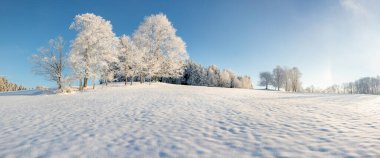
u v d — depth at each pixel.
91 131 7.80
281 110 12.27
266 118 9.75
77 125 8.92
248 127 8.03
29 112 13.05
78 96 22.30
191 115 10.84
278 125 8.27
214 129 7.84
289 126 8.07
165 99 18.59
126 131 7.70
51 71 28.48
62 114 11.93
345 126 7.91
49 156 5.43
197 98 19.72
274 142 6.11
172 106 14.21
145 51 38.28
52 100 19.91
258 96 24.23
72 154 5.52
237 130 7.62
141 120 9.71
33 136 7.31
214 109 12.80
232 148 5.72
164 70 39.97
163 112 11.84
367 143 5.74
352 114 10.80
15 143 6.54
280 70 83.81
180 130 7.75
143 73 39.84
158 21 39.75
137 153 5.49
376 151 5.13
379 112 11.52
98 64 30.78
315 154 5.12
